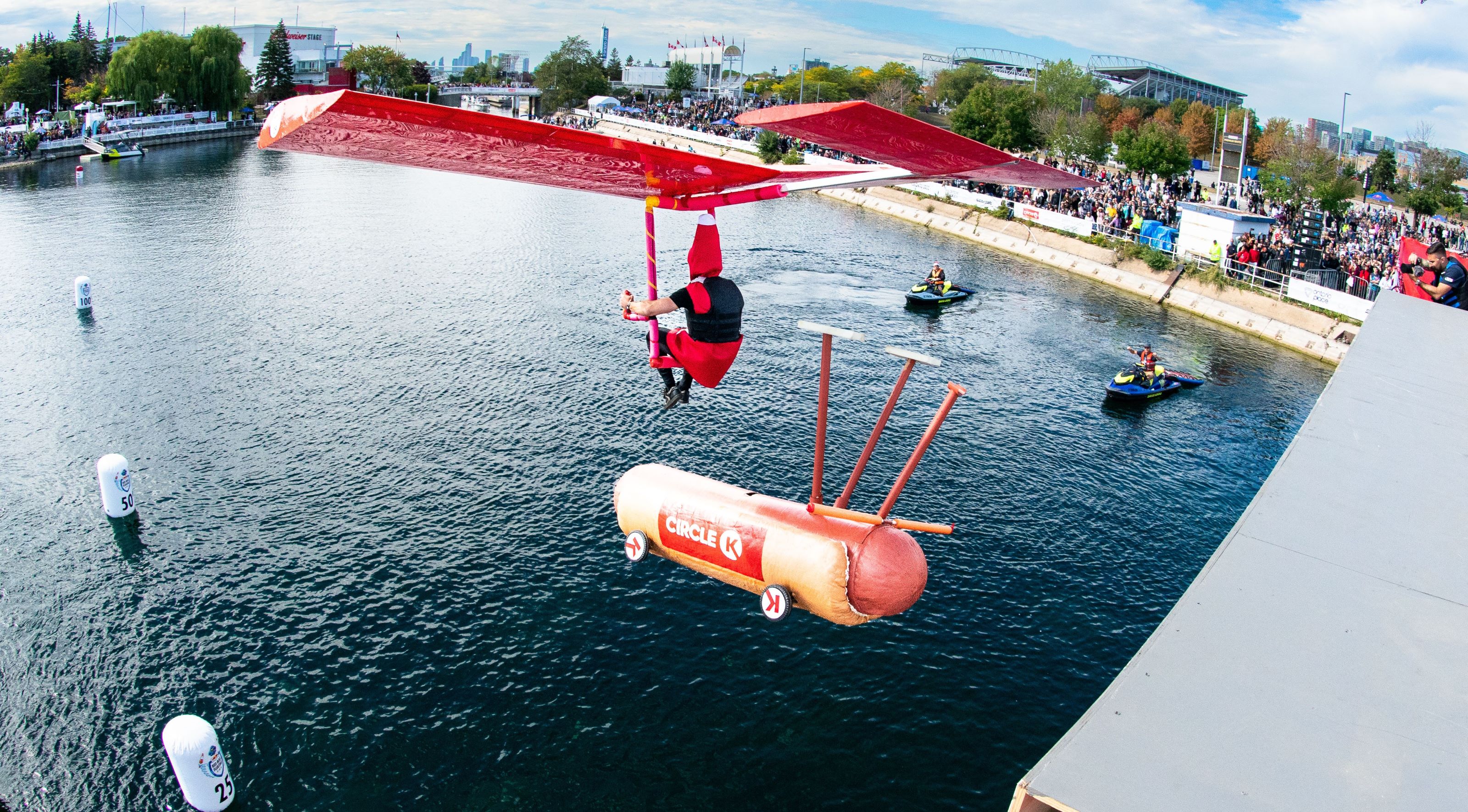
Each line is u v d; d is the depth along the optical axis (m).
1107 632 29.16
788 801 22.58
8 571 30.91
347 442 40.25
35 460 38.22
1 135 116.62
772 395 46.62
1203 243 70.25
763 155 118.50
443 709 25.27
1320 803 7.66
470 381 47.28
